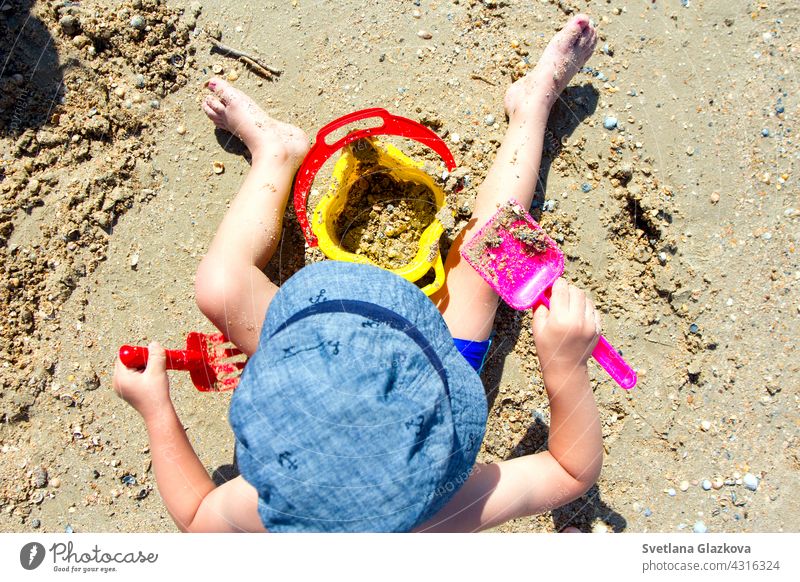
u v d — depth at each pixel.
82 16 1.83
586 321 1.53
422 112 1.86
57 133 1.83
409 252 1.78
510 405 1.80
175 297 1.81
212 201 1.84
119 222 1.83
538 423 1.79
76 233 1.80
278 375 1.05
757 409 1.77
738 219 1.82
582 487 1.59
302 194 1.67
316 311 1.16
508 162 1.74
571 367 1.53
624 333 1.80
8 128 1.82
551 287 1.59
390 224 1.78
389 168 1.72
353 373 1.04
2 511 1.73
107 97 1.85
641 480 1.77
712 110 1.85
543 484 1.57
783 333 1.79
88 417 1.77
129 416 1.78
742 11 1.87
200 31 1.88
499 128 1.86
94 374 1.77
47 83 1.83
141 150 1.85
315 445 1.02
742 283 1.80
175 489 1.52
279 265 1.81
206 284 1.61
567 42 1.78
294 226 1.83
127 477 1.76
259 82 1.87
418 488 1.07
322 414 1.02
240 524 1.50
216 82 1.77
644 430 1.78
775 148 1.84
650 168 1.83
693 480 1.77
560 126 1.85
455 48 1.88
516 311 1.82
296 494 1.04
